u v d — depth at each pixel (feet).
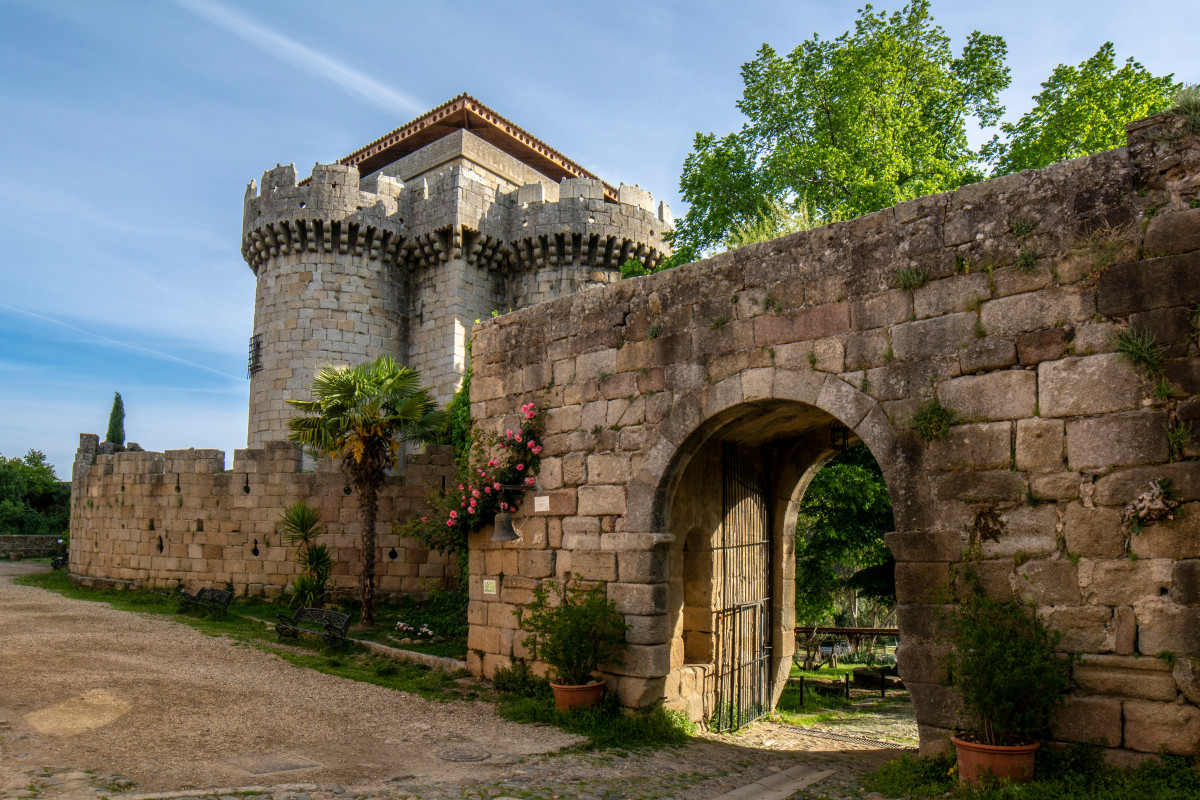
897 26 77.66
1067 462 25.36
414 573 71.67
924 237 29.48
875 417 29.55
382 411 66.03
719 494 45.93
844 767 33.09
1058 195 26.76
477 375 45.83
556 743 32.65
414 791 24.98
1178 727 22.54
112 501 82.38
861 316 30.60
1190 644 22.63
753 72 80.74
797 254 32.81
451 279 97.71
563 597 39.24
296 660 47.83
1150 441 23.97
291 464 73.97
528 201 103.04
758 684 48.55
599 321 39.63
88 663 42.04
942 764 26.37
